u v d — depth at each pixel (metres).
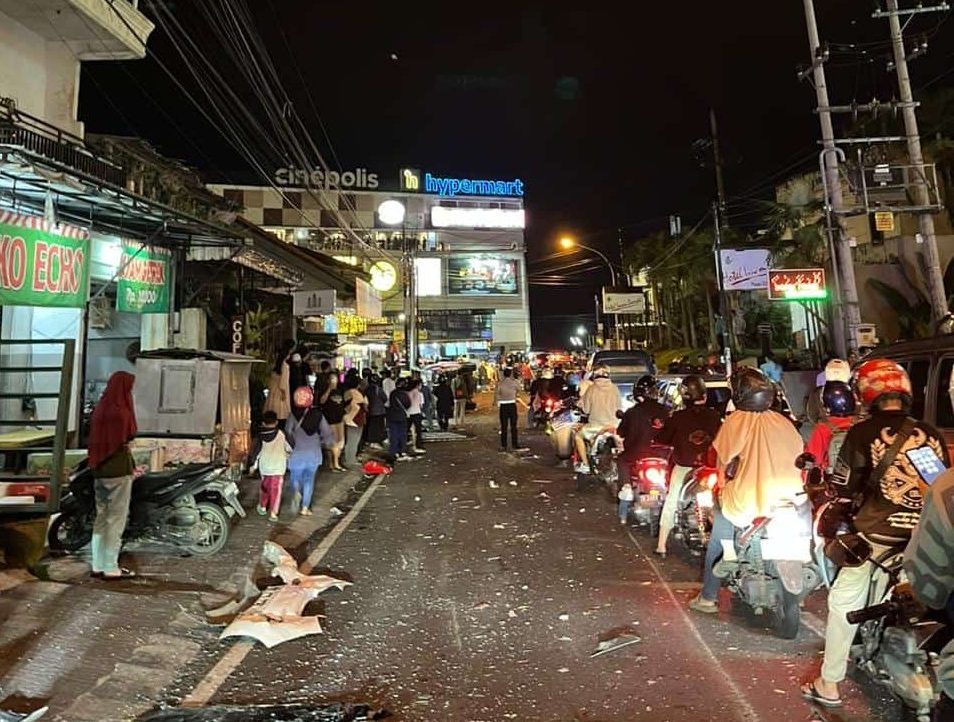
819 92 17.17
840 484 4.07
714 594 5.79
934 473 3.70
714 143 35.12
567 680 4.62
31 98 11.16
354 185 67.50
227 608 6.10
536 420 23.41
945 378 5.84
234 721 4.11
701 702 4.26
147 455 10.01
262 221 64.50
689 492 7.39
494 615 5.87
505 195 71.31
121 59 12.10
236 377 12.16
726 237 34.34
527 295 70.75
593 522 9.30
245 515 9.82
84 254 9.98
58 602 5.87
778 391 9.60
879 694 4.31
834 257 16.91
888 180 16.72
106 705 4.36
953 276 23.16
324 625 5.71
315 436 10.20
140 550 7.88
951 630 2.73
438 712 4.21
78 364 11.27
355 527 9.37
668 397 14.19
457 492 11.85
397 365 32.25
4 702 4.36
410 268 34.81
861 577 4.03
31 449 7.57
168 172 15.30
